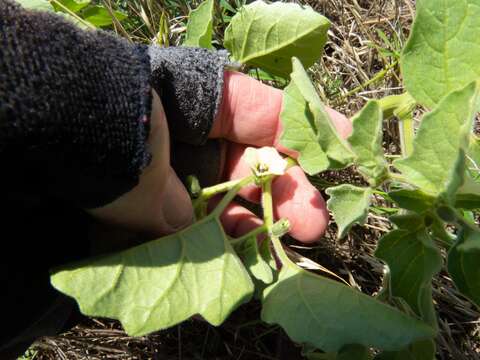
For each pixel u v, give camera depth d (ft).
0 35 0.34
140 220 0.48
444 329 0.65
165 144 0.43
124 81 0.38
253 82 0.58
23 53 0.34
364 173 0.46
